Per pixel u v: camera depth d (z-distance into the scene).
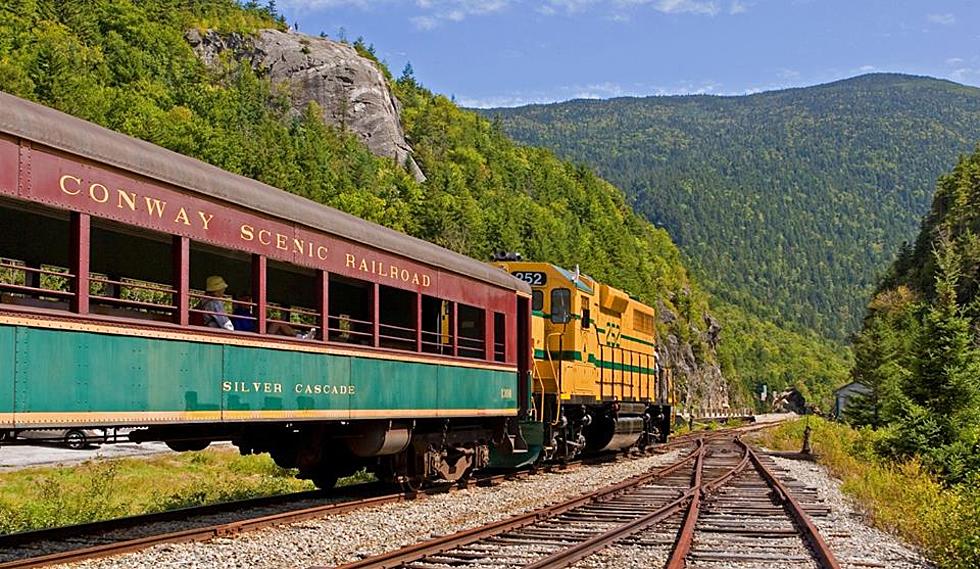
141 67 125.56
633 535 12.53
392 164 142.12
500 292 19.11
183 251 10.62
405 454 16.34
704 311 172.88
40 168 8.84
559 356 22.36
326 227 13.20
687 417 76.56
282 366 12.25
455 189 135.25
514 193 156.25
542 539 12.16
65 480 21.11
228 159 94.31
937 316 29.17
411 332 16.34
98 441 11.09
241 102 131.12
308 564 10.28
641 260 147.50
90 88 94.94
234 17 161.50
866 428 39.47
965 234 89.75
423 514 14.41
